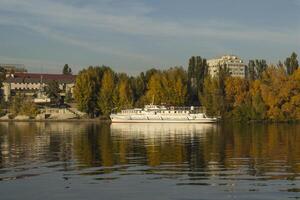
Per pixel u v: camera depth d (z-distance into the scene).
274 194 37.22
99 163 56.31
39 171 49.91
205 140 94.31
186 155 65.00
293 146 77.88
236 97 189.50
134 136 109.44
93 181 43.34
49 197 37.00
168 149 74.44
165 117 185.50
